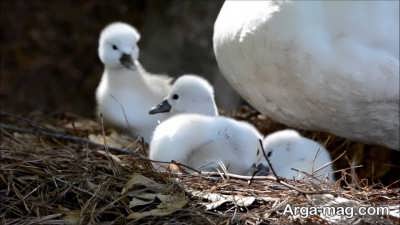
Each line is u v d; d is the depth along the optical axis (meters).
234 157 9.80
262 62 9.38
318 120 9.73
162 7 15.34
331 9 8.95
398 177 10.72
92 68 17.38
